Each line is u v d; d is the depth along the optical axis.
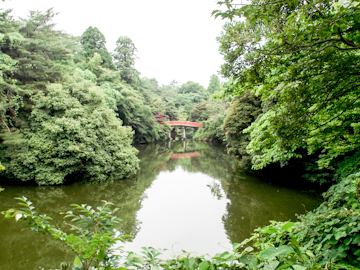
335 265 1.35
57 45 12.74
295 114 2.39
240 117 13.27
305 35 2.06
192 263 1.41
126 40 32.91
